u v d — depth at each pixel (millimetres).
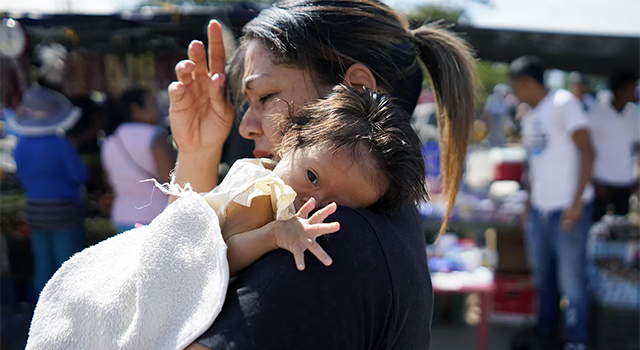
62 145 4109
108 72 5137
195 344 814
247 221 934
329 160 940
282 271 829
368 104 998
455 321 4668
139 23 4137
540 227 3924
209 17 3963
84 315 964
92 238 4582
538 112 3844
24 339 3943
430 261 4273
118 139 3820
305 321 805
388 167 958
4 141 5078
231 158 1494
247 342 790
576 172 3738
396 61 1233
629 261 4312
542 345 4043
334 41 1135
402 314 907
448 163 1438
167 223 897
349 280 841
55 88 4547
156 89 5180
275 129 1091
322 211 848
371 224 928
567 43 5734
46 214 4125
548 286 4055
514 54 5969
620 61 5945
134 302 911
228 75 1350
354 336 832
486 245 5277
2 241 4430
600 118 5234
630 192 5324
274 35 1128
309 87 1134
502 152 5238
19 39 4191
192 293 850
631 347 3896
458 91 1396
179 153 1356
